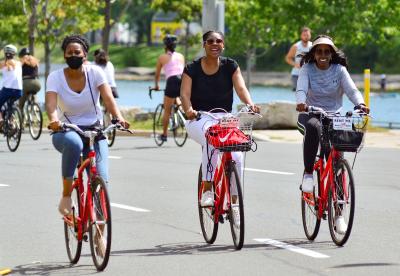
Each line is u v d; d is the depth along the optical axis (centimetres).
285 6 9319
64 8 9388
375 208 2553
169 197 2738
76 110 1830
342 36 9306
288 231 2222
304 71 2073
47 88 1819
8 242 2116
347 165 1972
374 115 8719
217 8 4575
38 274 1806
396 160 3634
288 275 1773
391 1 9300
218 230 2222
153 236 2169
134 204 2617
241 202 1969
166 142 4388
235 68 2056
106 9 7106
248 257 1930
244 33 12800
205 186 2053
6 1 9612
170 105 4147
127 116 5641
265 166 3425
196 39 14538
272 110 4903
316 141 2016
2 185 2992
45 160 3681
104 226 1777
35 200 2697
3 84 4106
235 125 1961
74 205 1859
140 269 1834
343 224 1989
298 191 2850
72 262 1898
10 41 11719
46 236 2183
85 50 1808
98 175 1780
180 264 1875
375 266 1844
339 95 2095
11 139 4072
